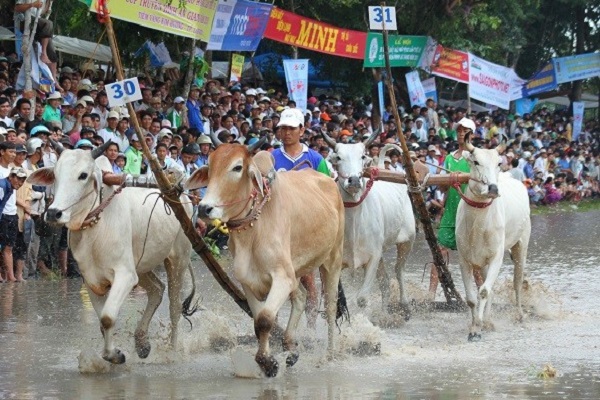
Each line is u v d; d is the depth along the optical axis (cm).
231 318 1141
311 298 1020
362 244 1086
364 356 950
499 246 1084
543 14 3884
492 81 2862
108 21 863
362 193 1073
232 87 2241
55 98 1614
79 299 1266
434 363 921
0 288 1349
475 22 2917
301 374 866
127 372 871
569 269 1605
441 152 2350
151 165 852
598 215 2692
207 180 858
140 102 1862
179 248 964
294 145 1039
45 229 1449
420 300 1245
